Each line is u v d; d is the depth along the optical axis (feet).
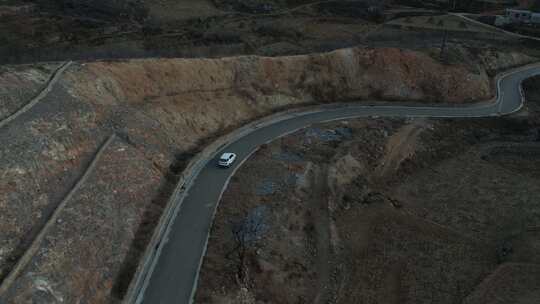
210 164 124.36
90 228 83.25
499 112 175.11
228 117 144.77
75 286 72.90
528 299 91.56
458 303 92.63
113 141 106.73
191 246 93.25
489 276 99.09
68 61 121.70
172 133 125.18
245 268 89.86
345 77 173.78
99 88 116.67
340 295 92.89
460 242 112.06
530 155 155.22
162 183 108.78
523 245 109.60
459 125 164.45
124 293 78.74
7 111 94.22
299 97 165.58
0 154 82.89
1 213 75.15
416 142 151.64
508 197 131.85
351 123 154.51
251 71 158.71
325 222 110.63
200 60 148.25
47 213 81.76
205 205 106.52
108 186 94.43
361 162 136.56
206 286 83.66
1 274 67.77
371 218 118.42
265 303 85.92
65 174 91.25
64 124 98.99
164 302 79.87
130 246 88.02
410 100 177.37
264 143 137.18
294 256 98.48
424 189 135.03
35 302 66.13
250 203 108.88
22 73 107.24
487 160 151.74
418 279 99.60
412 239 112.06
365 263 103.04
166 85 135.03
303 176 122.31
